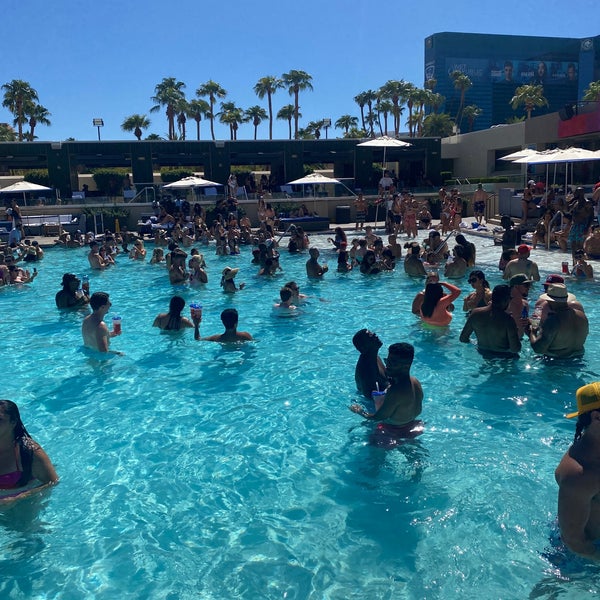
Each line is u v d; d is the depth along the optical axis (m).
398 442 5.65
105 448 5.75
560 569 3.79
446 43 148.25
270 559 4.05
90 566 4.02
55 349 8.95
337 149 35.62
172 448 5.73
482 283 9.85
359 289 13.18
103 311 8.78
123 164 35.41
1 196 30.47
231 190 30.61
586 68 154.25
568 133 30.41
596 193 18.06
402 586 3.75
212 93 83.81
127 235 22.33
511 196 25.70
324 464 5.33
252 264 17.41
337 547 4.16
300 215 29.50
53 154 32.25
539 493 4.71
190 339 9.30
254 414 6.46
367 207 29.25
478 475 5.02
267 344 9.00
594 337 8.66
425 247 17.08
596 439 3.23
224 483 5.06
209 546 4.21
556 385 6.91
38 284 15.09
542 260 15.74
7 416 4.65
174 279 14.30
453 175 49.28
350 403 6.67
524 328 8.08
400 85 78.25
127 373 7.83
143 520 4.54
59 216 27.91
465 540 4.16
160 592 3.76
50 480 4.97
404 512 4.54
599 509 3.34
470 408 6.37
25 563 4.04
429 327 9.50
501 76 151.62
